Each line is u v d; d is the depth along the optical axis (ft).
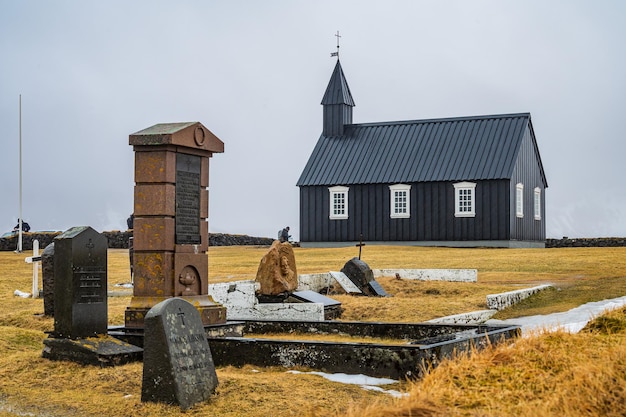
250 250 198.49
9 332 63.05
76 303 53.47
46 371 50.60
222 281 115.03
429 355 49.67
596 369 39.45
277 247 89.51
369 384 48.65
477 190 205.98
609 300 93.97
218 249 207.72
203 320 63.00
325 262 149.18
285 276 89.30
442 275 116.06
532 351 45.03
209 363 44.73
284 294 87.56
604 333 50.60
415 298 98.48
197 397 43.04
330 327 70.85
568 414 35.58
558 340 47.34
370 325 69.62
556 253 158.51
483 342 49.90
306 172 223.92
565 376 40.11
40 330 71.97
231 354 54.29
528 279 117.39
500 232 203.62
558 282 112.68
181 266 62.95
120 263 150.10
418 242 210.59
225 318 65.46
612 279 112.98
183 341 43.42
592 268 128.77
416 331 67.82
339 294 102.94
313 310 82.94
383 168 217.36
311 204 221.87
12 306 86.63
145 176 62.49
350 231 217.36
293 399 43.37
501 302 91.20
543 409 35.76
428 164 213.87
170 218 62.54
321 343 52.13
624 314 53.01
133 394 45.19
